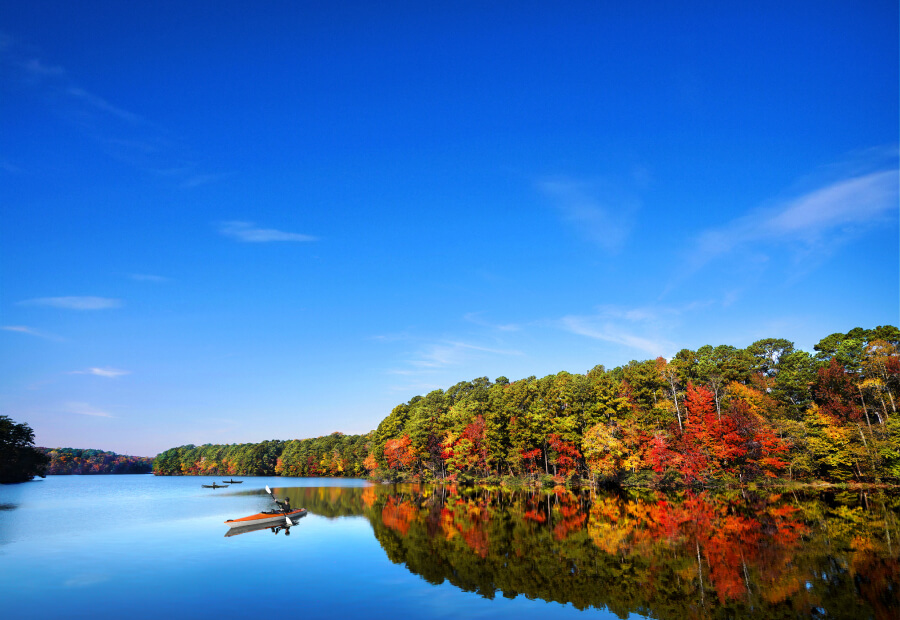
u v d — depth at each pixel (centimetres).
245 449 19950
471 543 3244
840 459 6750
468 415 10531
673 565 2527
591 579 2320
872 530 3409
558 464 8544
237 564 2672
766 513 4331
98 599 2052
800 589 2092
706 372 8994
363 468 15850
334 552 2992
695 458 6650
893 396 7525
